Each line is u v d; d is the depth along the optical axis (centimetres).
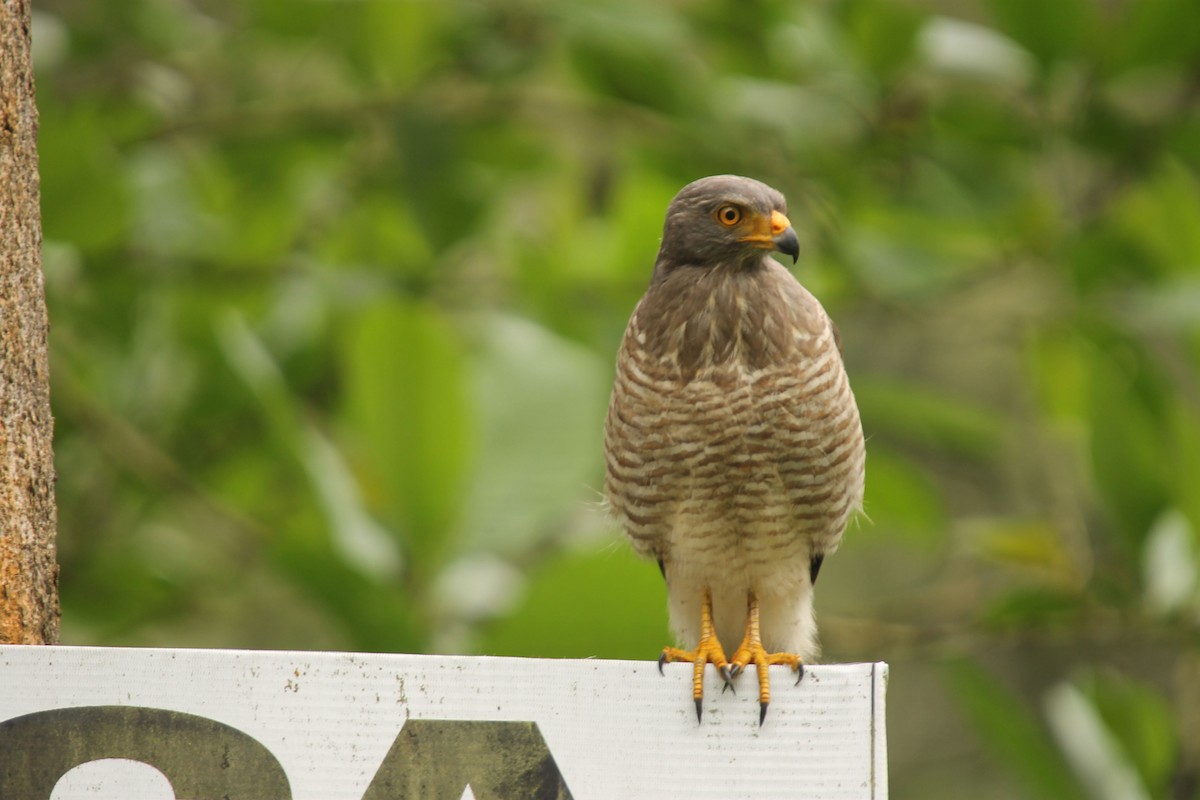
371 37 1075
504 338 966
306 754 533
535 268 1085
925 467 1541
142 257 1081
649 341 714
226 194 1175
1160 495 976
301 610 1266
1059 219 1117
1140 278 1059
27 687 530
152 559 1130
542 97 1136
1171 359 1298
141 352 1065
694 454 709
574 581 796
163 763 529
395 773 533
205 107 1200
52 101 1063
